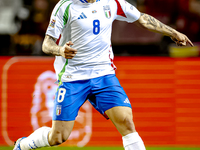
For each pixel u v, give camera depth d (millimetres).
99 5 11078
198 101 18672
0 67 18812
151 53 24297
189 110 18672
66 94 11078
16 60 18859
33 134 12094
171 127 18625
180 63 18781
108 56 11406
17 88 18781
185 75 18750
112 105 10945
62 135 11227
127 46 24625
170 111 18672
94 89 11156
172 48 22859
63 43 11383
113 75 11492
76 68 11164
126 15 11820
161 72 18781
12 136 18688
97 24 10891
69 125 11156
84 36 10898
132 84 18734
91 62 11086
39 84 18797
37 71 18828
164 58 18797
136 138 10703
